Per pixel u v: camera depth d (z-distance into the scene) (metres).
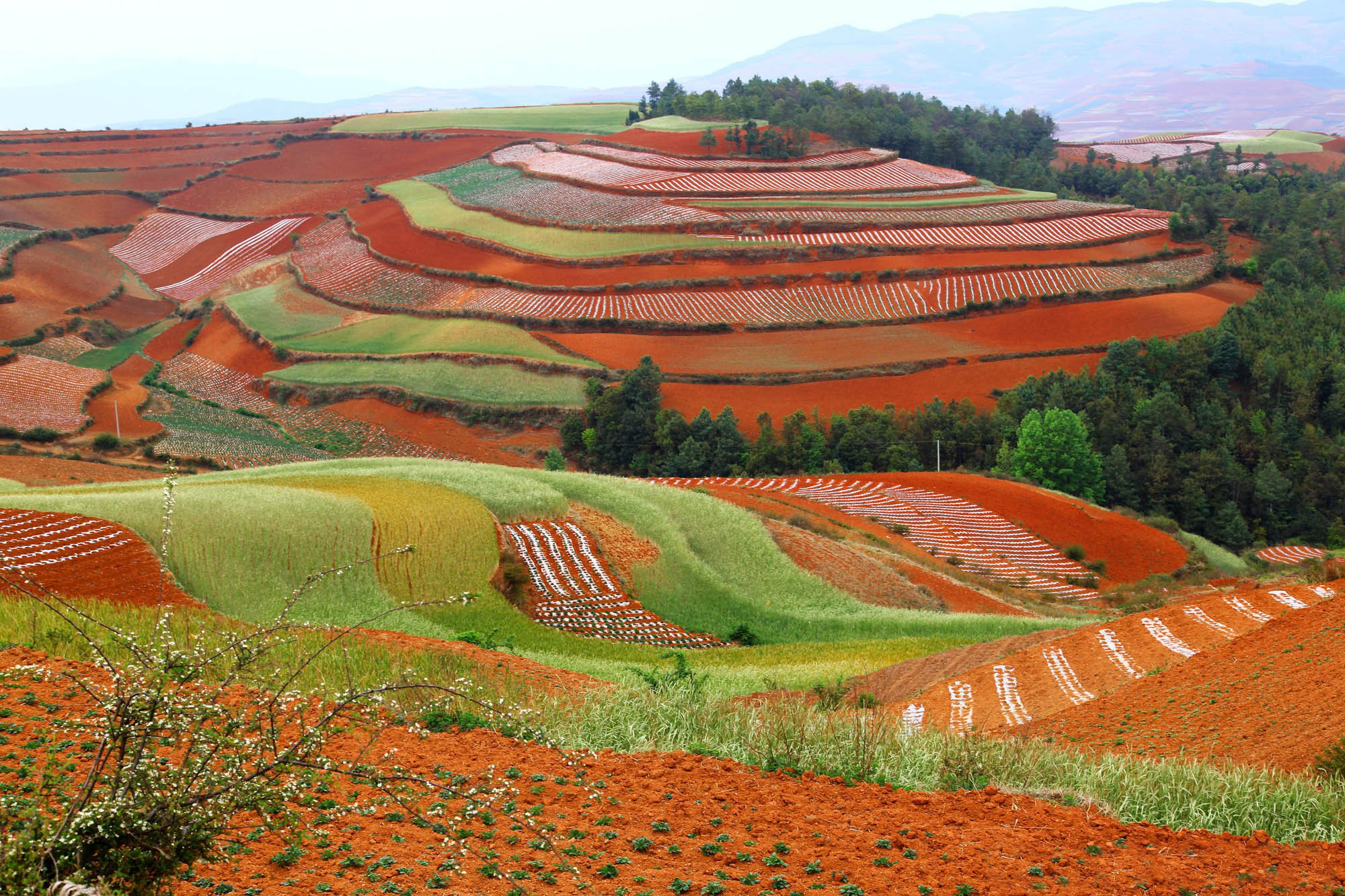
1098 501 89.81
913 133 199.50
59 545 32.75
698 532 49.66
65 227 181.25
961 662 28.80
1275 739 15.90
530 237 153.62
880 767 14.26
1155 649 27.06
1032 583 57.44
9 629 18.44
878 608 45.56
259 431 108.56
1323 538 90.88
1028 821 11.95
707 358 120.38
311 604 32.81
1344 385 105.12
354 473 50.81
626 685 20.23
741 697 23.08
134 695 7.46
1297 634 21.97
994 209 163.75
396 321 134.75
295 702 9.60
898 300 134.62
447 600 8.93
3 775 10.58
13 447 89.38
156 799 7.32
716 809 11.80
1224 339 110.75
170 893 7.66
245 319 137.62
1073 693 23.58
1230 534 89.31
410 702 15.59
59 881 6.50
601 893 9.20
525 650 28.44
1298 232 152.38
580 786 12.45
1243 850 11.38
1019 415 102.56
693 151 188.88
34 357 117.50
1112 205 167.50
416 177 199.00
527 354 121.56
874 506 69.56
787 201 162.75
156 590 31.30
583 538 46.28
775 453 96.81
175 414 111.19
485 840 10.45
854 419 99.94
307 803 9.15
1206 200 158.75
